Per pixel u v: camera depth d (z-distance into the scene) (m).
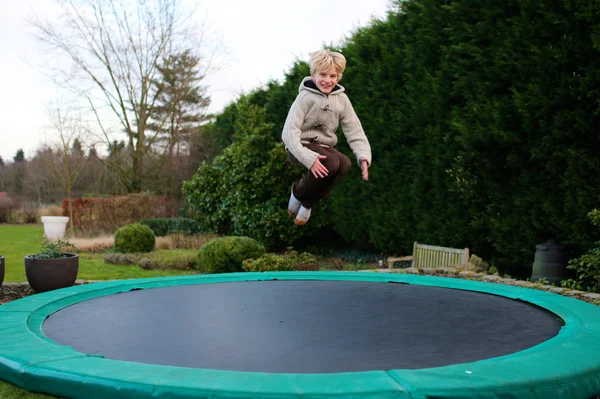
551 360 1.80
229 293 3.41
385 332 2.28
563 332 2.29
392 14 7.36
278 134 9.88
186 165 16.67
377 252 8.85
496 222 5.58
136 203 13.10
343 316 2.63
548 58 4.93
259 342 2.09
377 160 7.59
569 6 4.70
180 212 13.94
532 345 2.12
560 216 5.01
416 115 6.72
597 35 4.46
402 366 1.80
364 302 3.06
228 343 2.08
